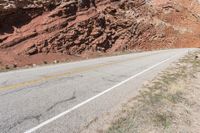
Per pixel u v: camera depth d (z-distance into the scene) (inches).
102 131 275.4
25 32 1211.9
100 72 669.9
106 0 1819.6
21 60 1058.1
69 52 1330.0
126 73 668.1
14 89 443.5
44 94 414.0
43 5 1355.8
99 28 1600.6
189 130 302.5
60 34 1337.4
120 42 1720.0
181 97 432.8
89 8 1614.2
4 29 1164.5
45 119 302.7
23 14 1253.1
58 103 366.9
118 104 377.1
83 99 394.6
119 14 1861.5
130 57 1180.5
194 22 2583.7
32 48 1164.5
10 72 689.0
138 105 372.5
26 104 355.9
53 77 578.2
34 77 578.6
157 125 302.7
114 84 518.3
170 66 824.9
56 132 268.1
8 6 1170.6
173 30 2325.3
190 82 570.6
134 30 1908.2
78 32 1438.2
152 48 1953.7
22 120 295.4
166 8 2517.2
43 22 1311.5
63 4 1448.1
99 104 372.8
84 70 698.8
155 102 392.8
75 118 311.4
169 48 2098.9
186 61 957.2
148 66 824.3
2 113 316.2
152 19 2210.9
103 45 1571.1
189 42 2297.0
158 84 526.3
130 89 478.6
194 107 393.1
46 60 1140.5
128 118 316.8
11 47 1117.1
